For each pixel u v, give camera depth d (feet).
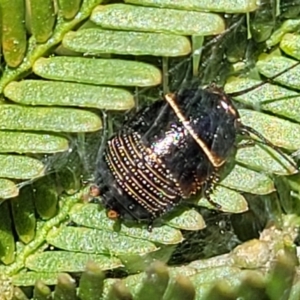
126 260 0.21
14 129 0.20
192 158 0.22
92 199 0.21
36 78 0.20
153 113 0.23
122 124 0.23
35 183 0.21
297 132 0.21
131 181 0.22
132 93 0.21
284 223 0.22
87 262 0.21
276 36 0.21
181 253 0.22
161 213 0.21
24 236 0.21
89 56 0.20
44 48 0.20
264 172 0.21
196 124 0.22
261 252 0.21
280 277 0.19
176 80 0.22
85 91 0.20
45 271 0.21
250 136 0.21
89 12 0.20
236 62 0.21
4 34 0.20
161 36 0.20
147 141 0.23
